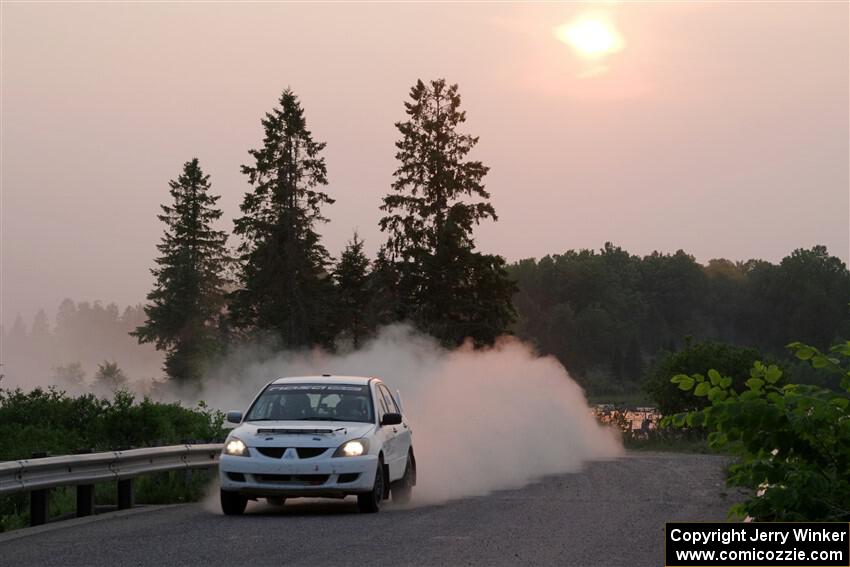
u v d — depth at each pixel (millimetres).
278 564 21812
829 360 16016
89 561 22484
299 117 168125
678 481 45719
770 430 15977
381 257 159875
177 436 50844
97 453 33062
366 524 29047
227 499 32062
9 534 27766
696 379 16578
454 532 27109
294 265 164500
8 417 52812
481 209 160000
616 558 22594
